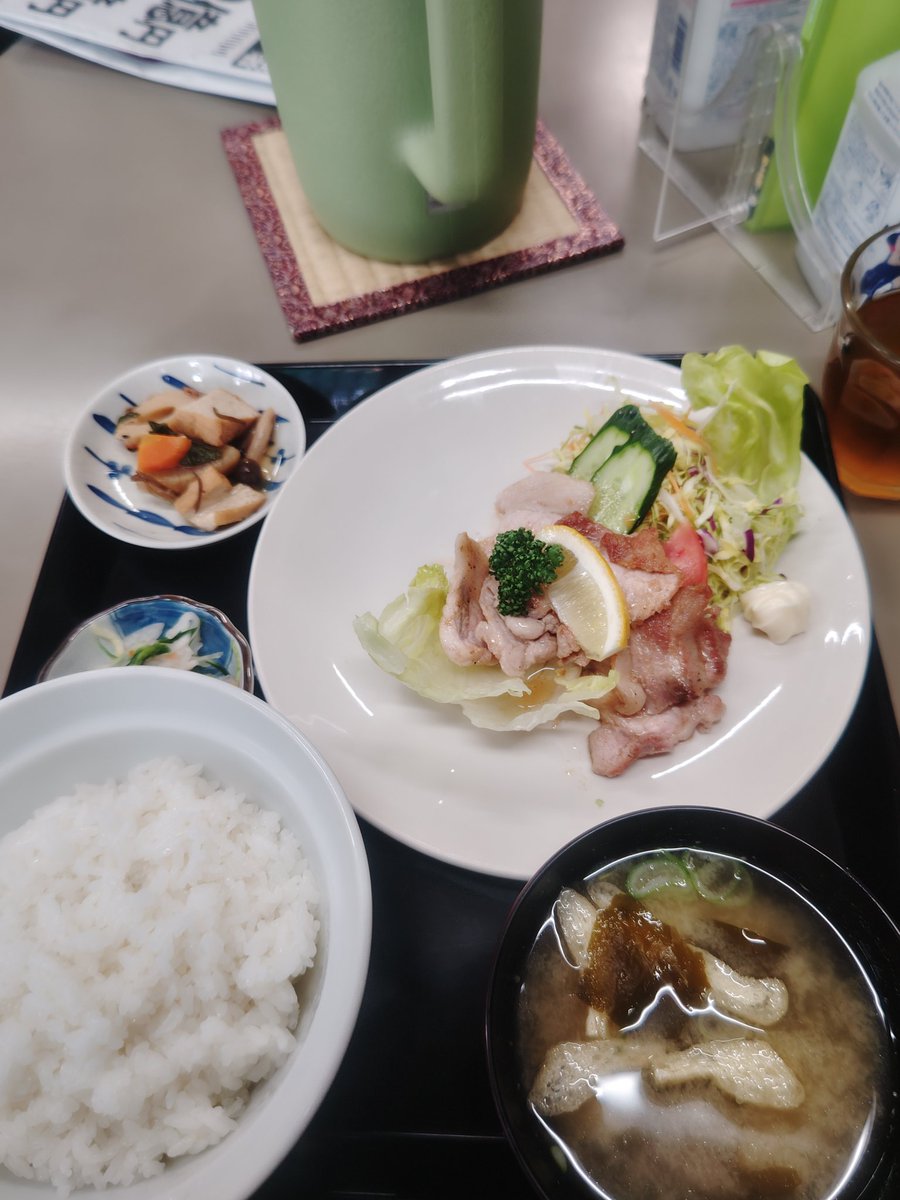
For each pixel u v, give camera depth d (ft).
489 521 1.28
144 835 0.88
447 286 1.60
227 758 0.91
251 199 1.76
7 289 1.71
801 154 1.46
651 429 1.23
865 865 1.00
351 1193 0.83
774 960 0.86
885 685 1.12
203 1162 0.71
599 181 1.76
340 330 1.58
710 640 1.11
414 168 1.39
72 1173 0.74
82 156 1.93
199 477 1.31
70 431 1.39
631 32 2.04
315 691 1.12
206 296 1.68
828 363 1.30
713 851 0.91
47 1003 0.77
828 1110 0.78
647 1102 0.80
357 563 1.24
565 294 1.61
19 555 1.39
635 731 1.05
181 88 2.04
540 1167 0.74
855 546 1.17
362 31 1.22
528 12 1.26
